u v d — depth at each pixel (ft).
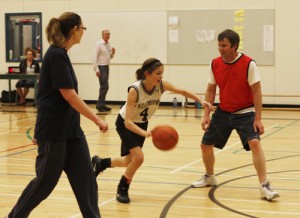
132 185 18.78
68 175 11.80
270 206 15.71
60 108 11.35
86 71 53.26
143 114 16.22
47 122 11.28
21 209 11.60
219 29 49.06
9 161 23.62
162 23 50.55
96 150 26.37
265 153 25.11
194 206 15.83
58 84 11.02
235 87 16.81
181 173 20.83
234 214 14.84
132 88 15.49
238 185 18.57
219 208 15.55
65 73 11.07
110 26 52.08
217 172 20.79
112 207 15.83
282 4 47.47
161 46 50.75
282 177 19.81
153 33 50.90
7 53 55.83
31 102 54.39
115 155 24.93
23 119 40.45
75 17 11.53
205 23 49.37
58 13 53.78
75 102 11.09
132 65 51.80
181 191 17.83
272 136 30.83
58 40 11.35
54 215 14.96
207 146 17.92
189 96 16.47
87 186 11.71
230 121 17.10
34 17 54.65
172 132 14.15
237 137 31.17
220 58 17.19
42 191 11.60
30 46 55.06
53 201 16.53
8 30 55.62
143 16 51.03
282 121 38.47
